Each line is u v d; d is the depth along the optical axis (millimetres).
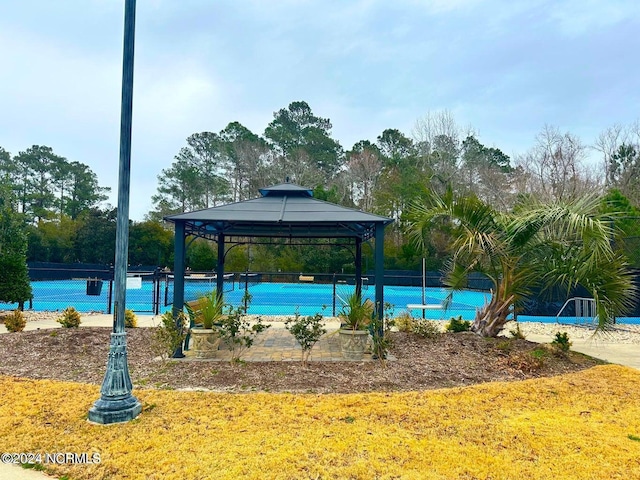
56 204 44656
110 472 3010
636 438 3686
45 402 4449
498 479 2943
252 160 37750
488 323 8188
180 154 40938
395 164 35250
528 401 4715
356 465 3096
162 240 32094
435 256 27438
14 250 11875
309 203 8039
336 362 6371
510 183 33938
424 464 3139
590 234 6566
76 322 8891
